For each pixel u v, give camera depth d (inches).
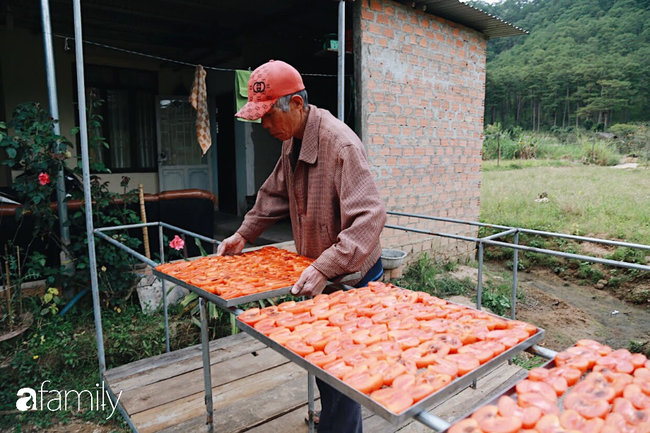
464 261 257.1
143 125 281.3
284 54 261.0
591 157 599.2
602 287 221.6
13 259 133.4
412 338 44.1
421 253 226.2
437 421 31.7
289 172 74.7
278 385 100.7
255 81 64.1
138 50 266.1
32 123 142.1
